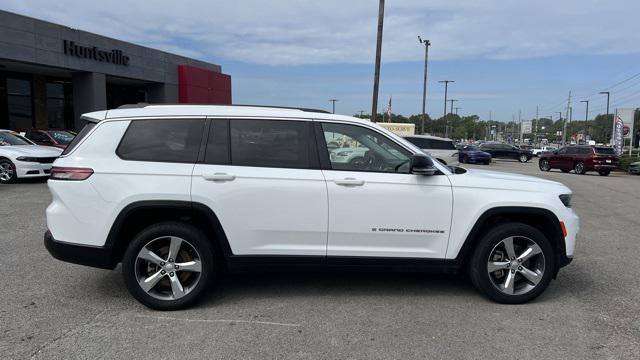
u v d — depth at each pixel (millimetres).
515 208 4719
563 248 4844
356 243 4625
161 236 4441
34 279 5289
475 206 4680
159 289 4566
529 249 4762
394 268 4699
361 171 4633
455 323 4305
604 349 3838
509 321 4367
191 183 4398
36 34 21375
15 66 22438
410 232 4645
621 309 4703
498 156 43406
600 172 27078
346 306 4664
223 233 4473
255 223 4492
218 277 5480
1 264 5793
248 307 4605
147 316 4355
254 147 4574
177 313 4441
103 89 25281
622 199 13914
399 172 4688
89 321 4219
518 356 3705
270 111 4676
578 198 14055
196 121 4582
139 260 4438
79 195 4355
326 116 4727
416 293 5066
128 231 4621
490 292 4758
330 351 3734
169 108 4613
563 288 5328
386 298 4902
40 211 9094
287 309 4566
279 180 4488
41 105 26781
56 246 4418
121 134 4492
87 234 4379
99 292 4934
